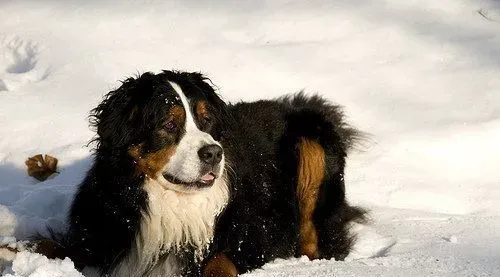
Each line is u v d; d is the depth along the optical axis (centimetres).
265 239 323
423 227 339
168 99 304
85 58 415
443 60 421
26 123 385
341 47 425
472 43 430
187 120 305
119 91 308
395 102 398
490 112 392
